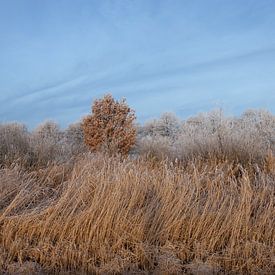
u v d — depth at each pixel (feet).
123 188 18.85
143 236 17.25
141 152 32.32
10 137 29.01
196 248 16.76
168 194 18.72
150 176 21.16
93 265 16.01
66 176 23.08
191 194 18.89
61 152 29.63
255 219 18.25
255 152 27.22
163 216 18.04
